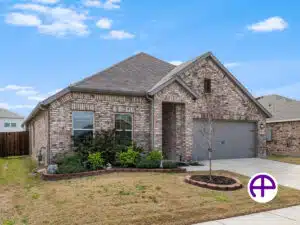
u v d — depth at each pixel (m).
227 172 12.20
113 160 12.46
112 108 13.75
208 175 10.47
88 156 11.71
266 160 17.20
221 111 17.31
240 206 6.93
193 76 16.39
